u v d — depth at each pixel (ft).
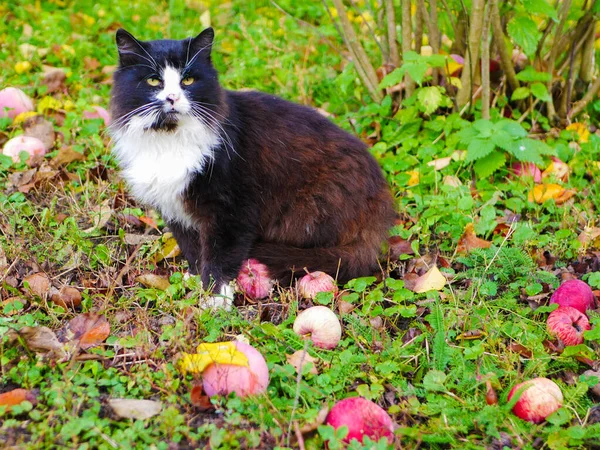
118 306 4.11
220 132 4.18
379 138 5.51
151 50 4.12
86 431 3.41
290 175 4.35
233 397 3.55
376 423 3.43
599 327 3.91
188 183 4.16
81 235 4.54
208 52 4.24
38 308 4.06
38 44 6.49
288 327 4.04
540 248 4.61
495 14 5.19
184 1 7.43
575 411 3.64
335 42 6.69
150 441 3.38
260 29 6.75
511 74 5.47
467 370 3.80
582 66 5.69
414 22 5.88
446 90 5.50
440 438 3.47
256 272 4.31
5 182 4.99
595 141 5.34
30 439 3.39
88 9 7.29
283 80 6.10
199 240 4.46
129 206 4.95
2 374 3.66
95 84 6.09
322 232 4.44
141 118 4.11
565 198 4.99
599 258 4.55
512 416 3.61
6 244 4.45
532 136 5.42
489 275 4.45
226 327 3.99
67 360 3.71
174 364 3.65
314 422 3.44
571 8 5.40
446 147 5.33
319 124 4.46
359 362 3.82
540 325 4.07
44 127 5.36
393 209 4.64
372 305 4.20
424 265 4.52
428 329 4.05
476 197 5.04
